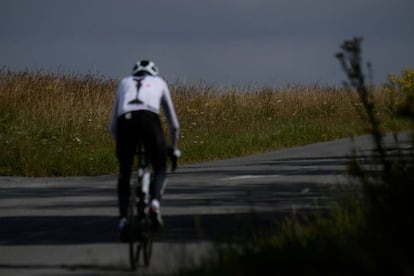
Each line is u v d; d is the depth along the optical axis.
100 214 32.66
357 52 19.16
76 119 63.84
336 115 85.25
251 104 80.94
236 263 18.80
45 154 53.62
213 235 26.14
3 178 48.78
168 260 22.42
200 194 36.91
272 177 43.00
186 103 74.50
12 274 22.61
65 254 24.84
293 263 18.70
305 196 34.59
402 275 16.17
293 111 83.81
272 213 29.75
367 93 19.95
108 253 24.62
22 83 68.38
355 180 32.69
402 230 17.52
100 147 59.31
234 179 42.75
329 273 17.58
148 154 23.53
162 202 34.44
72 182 46.19
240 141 65.62
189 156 59.12
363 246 17.48
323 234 21.23
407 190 18.86
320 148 61.31
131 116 23.16
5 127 62.19
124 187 23.03
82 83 70.94
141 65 24.12
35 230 29.45
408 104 20.91
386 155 20.72
